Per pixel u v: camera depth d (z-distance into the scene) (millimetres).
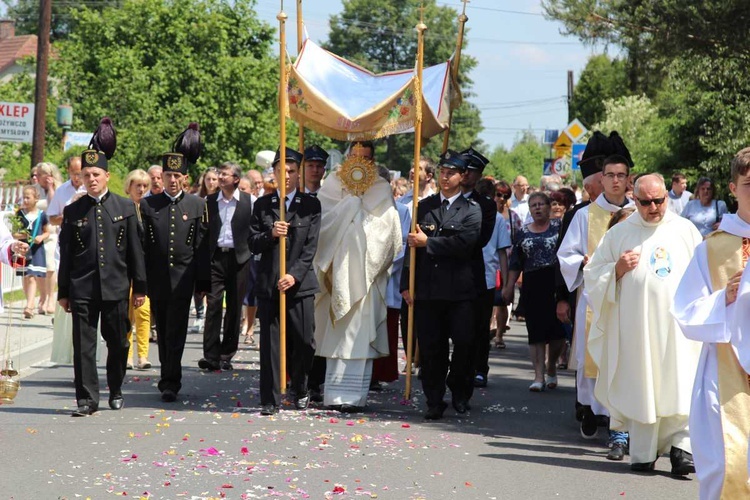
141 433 10391
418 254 12016
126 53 48469
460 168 11789
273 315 11703
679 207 24250
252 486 8445
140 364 14758
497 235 14258
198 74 53406
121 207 11469
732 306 6840
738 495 6941
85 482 8516
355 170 12320
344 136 12680
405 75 13273
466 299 11703
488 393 13742
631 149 47562
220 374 14430
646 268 9477
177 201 12500
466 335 11727
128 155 42875
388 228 12219
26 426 10648
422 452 9891
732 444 6969
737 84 28906
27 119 22344
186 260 12391
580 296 10742
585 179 11320
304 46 13352
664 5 23250
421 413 12094
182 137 12875
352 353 12039
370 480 8766
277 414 11594
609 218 10711
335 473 8961
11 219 19359
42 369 14609
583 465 9594
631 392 9375
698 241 9648
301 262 11727
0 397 11773
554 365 14320
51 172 19500
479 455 9859
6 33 90375
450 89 14359
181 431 10539
